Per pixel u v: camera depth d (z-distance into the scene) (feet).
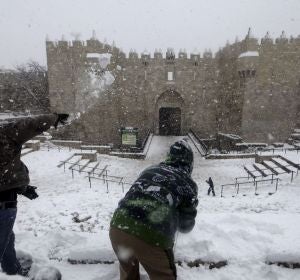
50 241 13.17
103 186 49.42
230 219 14.78
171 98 121.70
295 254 10.95
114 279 10.53
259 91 106.01
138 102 120.06
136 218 7.91
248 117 107.76
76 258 11.43
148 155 87.71
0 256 9.30
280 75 105.29
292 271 10.71
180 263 11.05
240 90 109.70
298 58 104.17
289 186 49.90
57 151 72.33
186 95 119.34
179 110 124.98
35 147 71.20
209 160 80.23
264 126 107.86
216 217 15.23
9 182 8.90
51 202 35.37
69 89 111.34
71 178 52.31
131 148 90.74
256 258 11.25
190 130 121.08
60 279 10.03
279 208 36.47
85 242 12.67
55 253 12.20
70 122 105.91
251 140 108.78
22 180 9.29
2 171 8.70
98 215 30.60
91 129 112.27
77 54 109.50
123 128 90.79
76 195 40.16
